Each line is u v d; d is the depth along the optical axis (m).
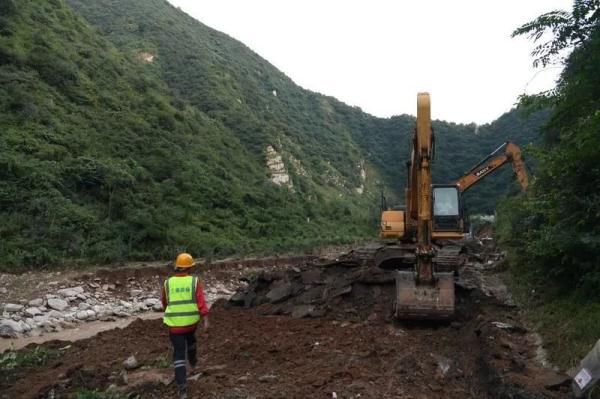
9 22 29.11
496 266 15.38
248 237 31.59
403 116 90.00
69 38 35.38
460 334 9.58
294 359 8.26
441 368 7.71
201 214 30.16
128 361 8.29
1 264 17.31
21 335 12.73
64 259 19.16
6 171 21.14
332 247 34.81
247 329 10.67
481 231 32.59
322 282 13.12
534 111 9.84
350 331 10.02
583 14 8.84
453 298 9.59
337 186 64.69
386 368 7.69
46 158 23.38
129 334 11.03
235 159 41.97
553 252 9.65
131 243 22.83
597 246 8.55
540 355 7.88
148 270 19.89
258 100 66.00
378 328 10.18
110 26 60.50
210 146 40.41
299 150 63.69
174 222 26.70
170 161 31.22
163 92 43.25
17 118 24.38
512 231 16.25
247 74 72.88
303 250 31.20
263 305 13.14
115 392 7.03
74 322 14.28
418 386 6.99
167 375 7.67
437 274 9.73
